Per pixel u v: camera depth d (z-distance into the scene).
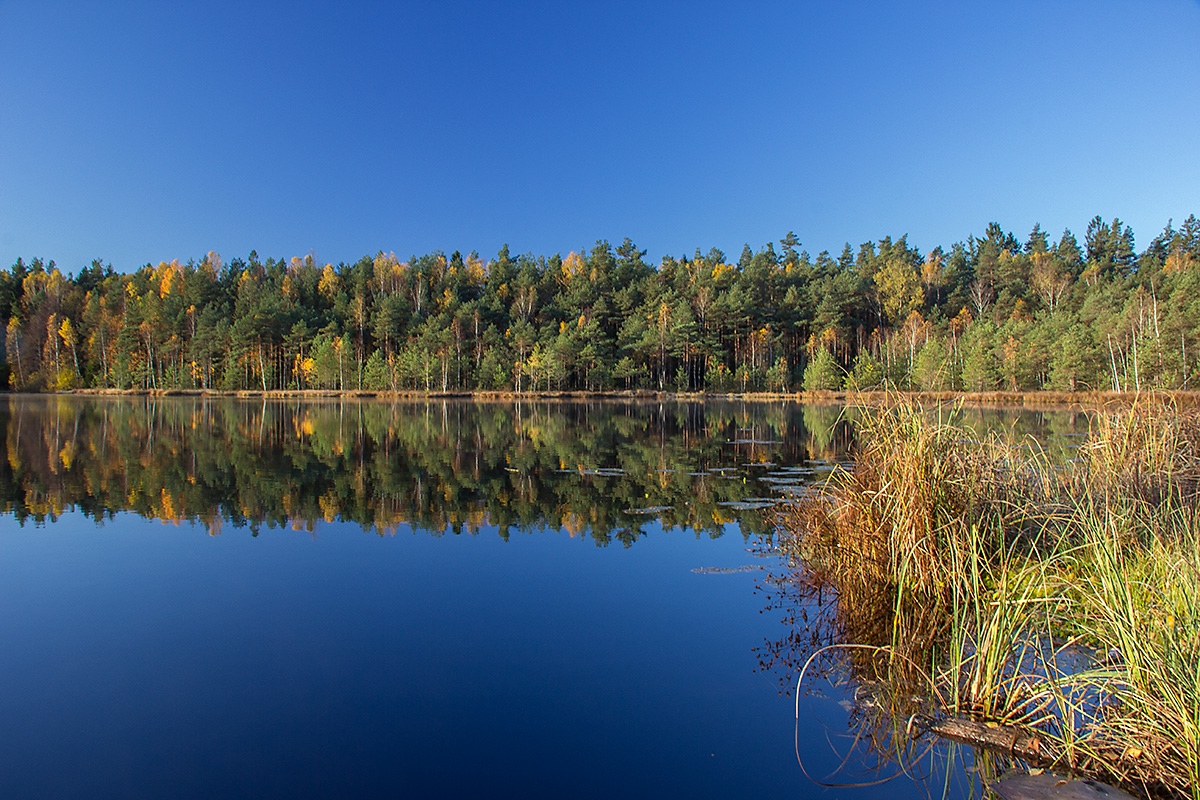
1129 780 3.45
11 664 5.09
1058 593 4.77
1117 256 85.19
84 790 3.50
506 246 93.75
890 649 4.71
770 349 68.50
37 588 6.88
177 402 49.06
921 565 5.16
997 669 4.21
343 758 3.84
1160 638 3.64
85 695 4.59
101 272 89.56
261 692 4.66
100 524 9.74
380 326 68.00
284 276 85.88
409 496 12.09
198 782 3.58
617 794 3.48
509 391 62.59
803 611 6.26
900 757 3.81
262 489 12.66
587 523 9.98
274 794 3.47
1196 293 40.84
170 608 6.32
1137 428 6.94
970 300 76.31
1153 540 4.99
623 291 74.19
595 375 63.16
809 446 20.69
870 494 5.88
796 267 84.25
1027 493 6.54
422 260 92.50
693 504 11.38
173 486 12.85
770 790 3.49
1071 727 3.69
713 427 28.39
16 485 12.77
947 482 5.50
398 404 49.38
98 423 27.42
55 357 69.75
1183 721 3.29
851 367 59.03
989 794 3.39
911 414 5.71
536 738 4.07
